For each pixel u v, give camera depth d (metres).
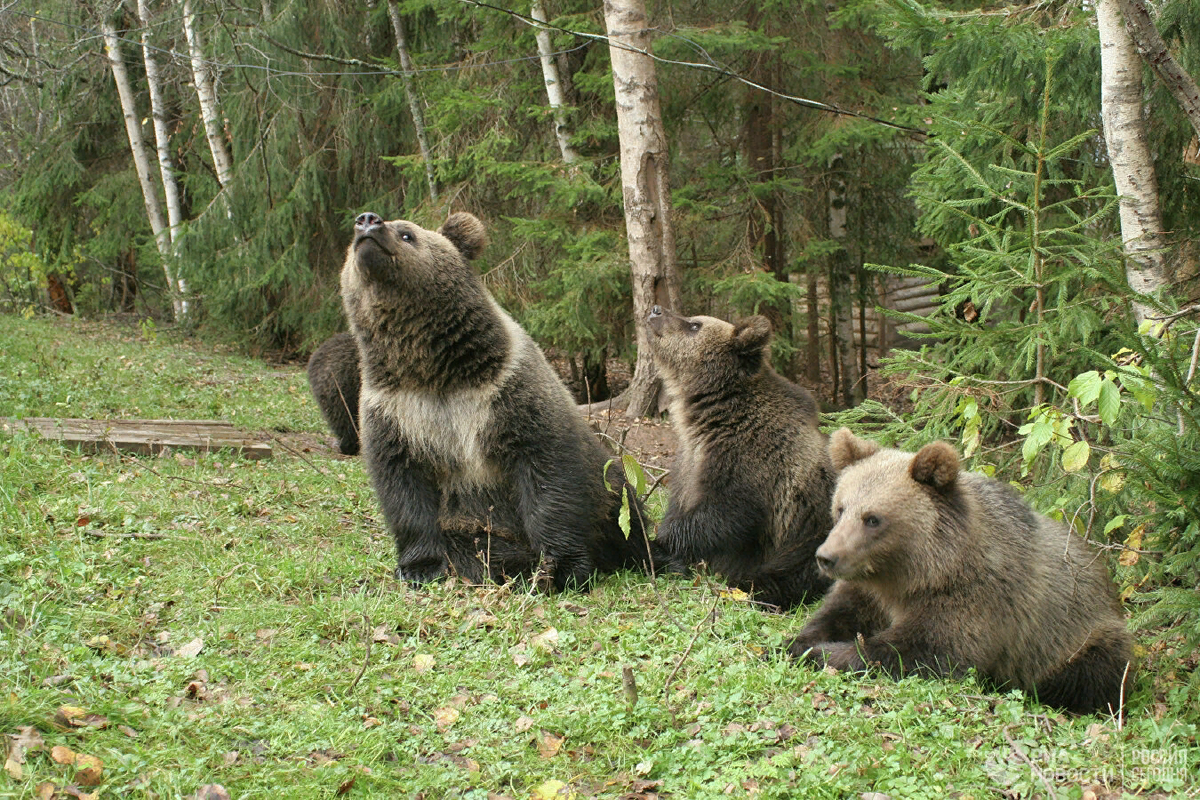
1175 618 5.47
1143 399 4.86
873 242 16.72
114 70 21.33
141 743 3.91
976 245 8.08
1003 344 7.62
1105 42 6.78
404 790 3.87
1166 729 4.45
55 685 4.22
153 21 19.69
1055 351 7.09
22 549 5.80
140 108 22.97
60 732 3.84
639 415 13.74
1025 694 5.17
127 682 4.40
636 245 13.30
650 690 4.72
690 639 5.36
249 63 18.39
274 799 3.67
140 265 23.58
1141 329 5.34
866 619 5.58
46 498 6.73
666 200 13.25
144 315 25.77
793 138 15.70
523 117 16.38
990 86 8.23
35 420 8.81
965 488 5.25
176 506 7.09
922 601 5.11
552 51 15.38
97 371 13.36
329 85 18.91
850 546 5.07
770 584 6.89
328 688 4.60
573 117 15.43
